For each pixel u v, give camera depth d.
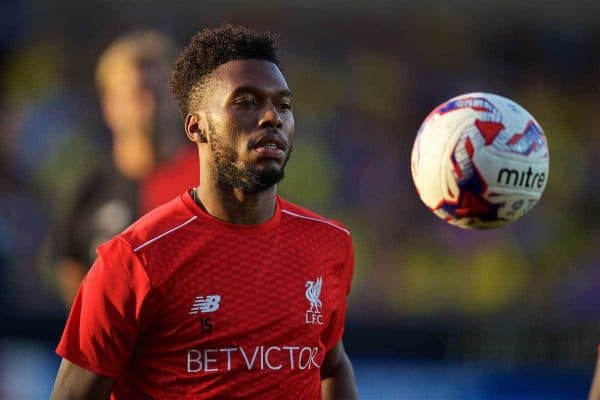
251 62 13.48
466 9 51.31
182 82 14.06
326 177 48.66
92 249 25.27
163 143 24.75
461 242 46.84
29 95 47.62
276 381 13.48
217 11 48.81
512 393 36.38
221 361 13.27
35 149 46.56
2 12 47.91
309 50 51.03
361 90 51.00
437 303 45.22
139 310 13.06
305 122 49.84
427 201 14.47
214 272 13.38
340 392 15.48
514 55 52.97
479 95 14.27
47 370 36.31
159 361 13.37
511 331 40.38
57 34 48.50
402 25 51.47
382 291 45.34
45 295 41.44
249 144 13.17
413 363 37.53
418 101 51.28
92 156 46.47
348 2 50.19
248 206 13.64
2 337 38.09
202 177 13.88
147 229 13.44
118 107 24.86
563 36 52.88
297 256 13.99
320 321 14.05
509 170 13.77
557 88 53.06
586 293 46.47
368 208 48.28
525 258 47.12
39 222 44.59
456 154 13.83
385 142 49.94
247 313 13.41
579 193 50.91
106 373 13.33
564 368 37.75
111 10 48.56
